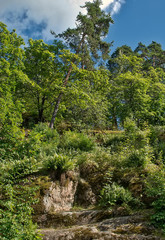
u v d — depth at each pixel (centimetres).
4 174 781
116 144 1430
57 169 951
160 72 2745
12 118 1166
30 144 864
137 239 613
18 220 566
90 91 2244
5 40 1518
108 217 764
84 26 2227
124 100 2320
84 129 1884
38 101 2177
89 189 950
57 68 2222
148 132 1323
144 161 975
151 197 804
